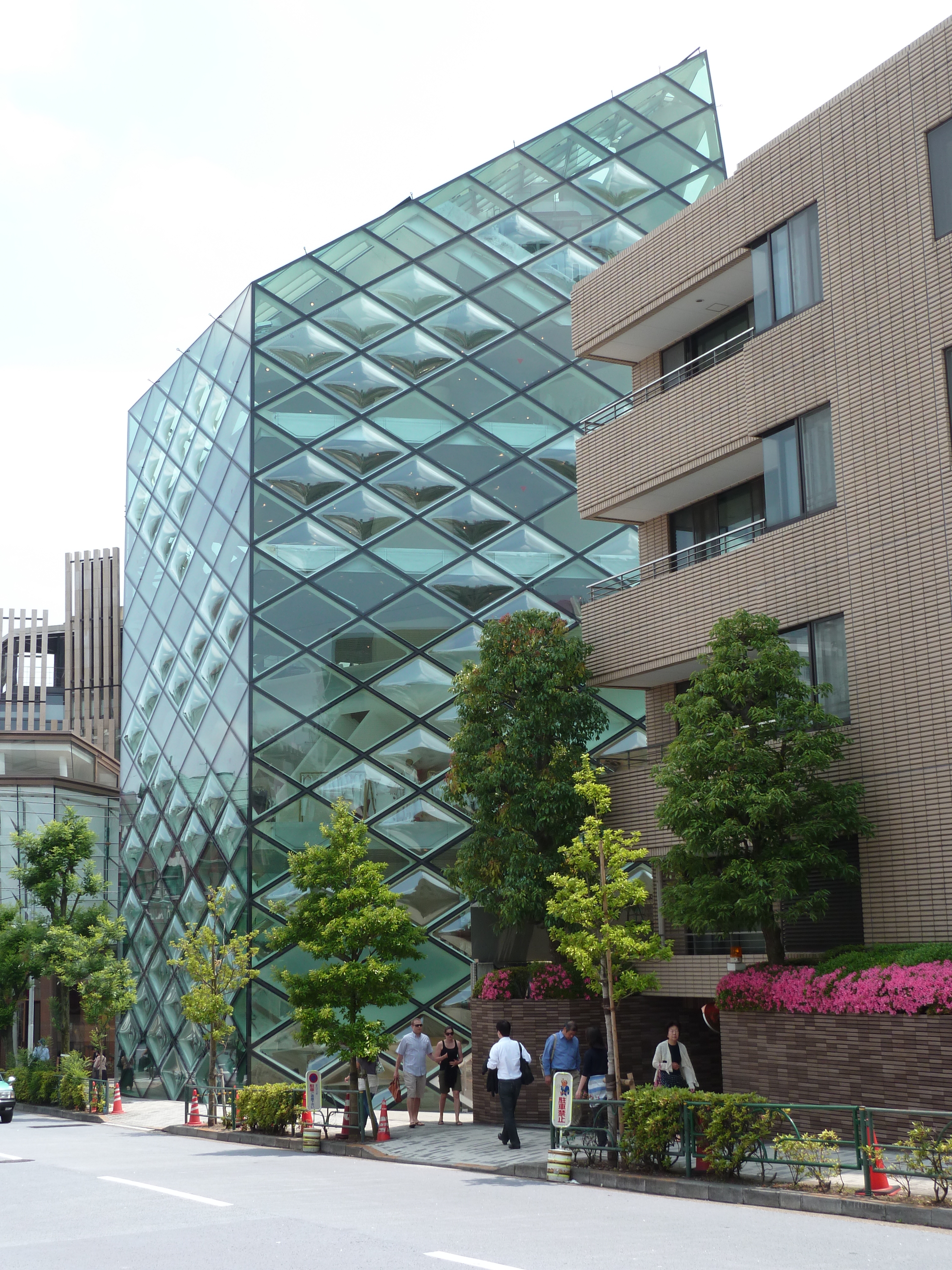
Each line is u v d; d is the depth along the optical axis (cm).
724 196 2416
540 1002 2573
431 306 4041
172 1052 4072
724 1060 2009
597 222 4225
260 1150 2338
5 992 4378
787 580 2189
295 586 3759
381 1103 3366
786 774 1927
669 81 4434
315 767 3659
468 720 2745
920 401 1970
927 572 1934
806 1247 1046
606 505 2661
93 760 6253
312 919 2512
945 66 1964
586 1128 1653
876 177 2078
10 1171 1870
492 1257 985
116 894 5988
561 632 2719
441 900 3572
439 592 3800
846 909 2100
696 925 1988
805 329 2197
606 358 2836
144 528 4762
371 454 3881
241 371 3966
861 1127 1341
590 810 2612
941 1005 1666
